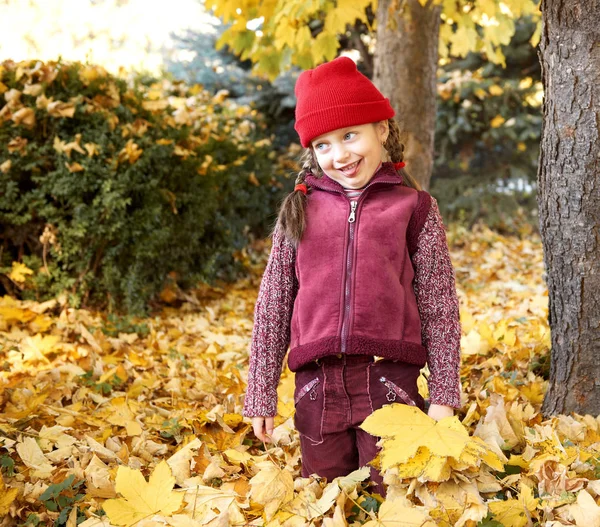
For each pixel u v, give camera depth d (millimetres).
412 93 4539
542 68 2268
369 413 1831
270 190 7004
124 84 4395
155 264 4500
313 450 1930
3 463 2080
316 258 1872
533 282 5395
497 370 2799
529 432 2098
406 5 4461
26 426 2420
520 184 8992
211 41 10180
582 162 2123
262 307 1971
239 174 5836
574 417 2227
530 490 1696
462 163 8844
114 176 4051
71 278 4168
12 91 3947
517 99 8375
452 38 5320
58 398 2754
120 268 4293
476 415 2256
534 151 8672
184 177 4598
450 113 8445
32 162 4023
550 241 2256
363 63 9203
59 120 4023
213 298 5176
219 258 5430
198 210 4711
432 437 1663
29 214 4051
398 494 1760
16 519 1887
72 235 4070
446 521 1646
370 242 1830
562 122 2156
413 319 1840
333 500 1719
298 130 1921
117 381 3061
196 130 4980
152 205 4281
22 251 4262
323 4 3611
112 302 4246
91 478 2025
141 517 1720
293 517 1720
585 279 2176
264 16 4148
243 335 4180
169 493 1773
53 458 2176
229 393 2859
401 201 1885
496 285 5301
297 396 1929
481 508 1605
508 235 8508
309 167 2088
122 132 4145
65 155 3990
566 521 1632
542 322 3562
